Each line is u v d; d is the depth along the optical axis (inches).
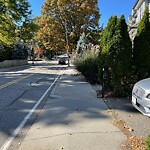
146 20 393.7
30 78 852.0
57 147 208.1
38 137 236.1
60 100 412.2
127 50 394.3
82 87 572.1
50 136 235.9
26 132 253.8
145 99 266.4
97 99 401.1
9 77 885.2
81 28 2066.9
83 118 289.0
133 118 285.1
